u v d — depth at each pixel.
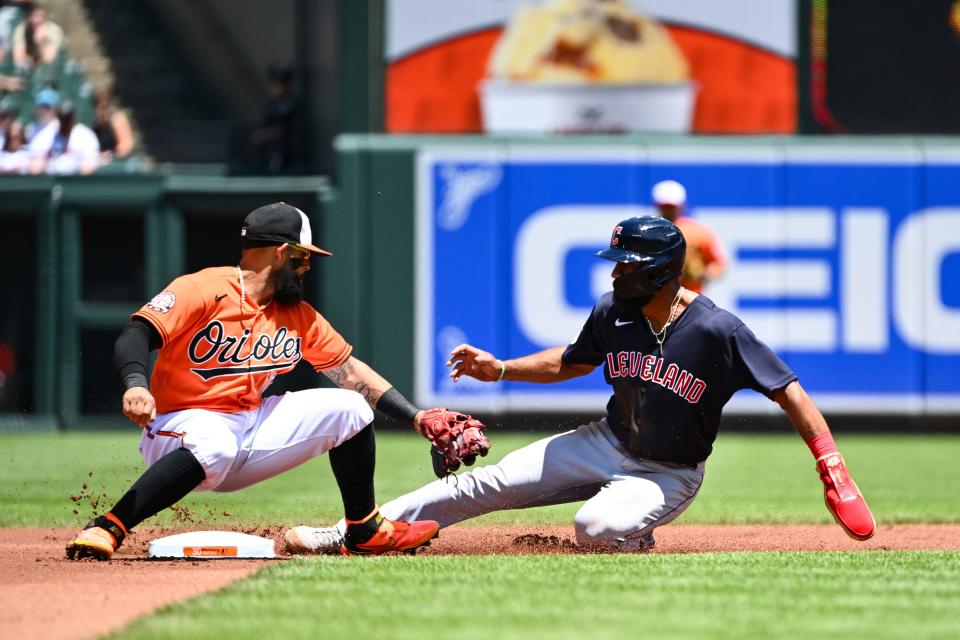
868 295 44.25
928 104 45.59
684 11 44.69
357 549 18.08
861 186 44.19
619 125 44.88
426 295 43.75
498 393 43.44
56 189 43.59
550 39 44.72
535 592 14.18
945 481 33.31
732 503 28.48
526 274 43.94
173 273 43.59
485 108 44.84
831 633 12.20
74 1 57.50
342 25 44.50
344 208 43.59
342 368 18.05
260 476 17.47
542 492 18.86
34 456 37.44
